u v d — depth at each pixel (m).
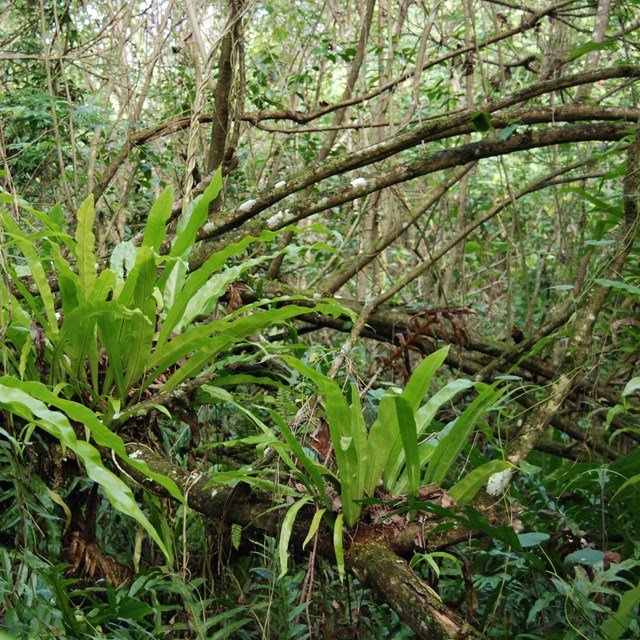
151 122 4.50
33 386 1.62
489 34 4.16
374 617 2.26
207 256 2.87
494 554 2.03
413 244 5.45
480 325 4.94
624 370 3.71
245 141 4.82
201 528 2.38
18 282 2.16
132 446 2.21
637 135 2.61
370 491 1.82
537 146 3.05
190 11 3.01
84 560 2.23
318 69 4.35
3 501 2.13
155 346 2.45
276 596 2.19
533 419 2.10
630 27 3.78
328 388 1.72
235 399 2.47
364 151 2.96
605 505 2.47
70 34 4.00
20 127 3.57
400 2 4.11
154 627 2.04
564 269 4.45
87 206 2.15
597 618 2.02
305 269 4.94
